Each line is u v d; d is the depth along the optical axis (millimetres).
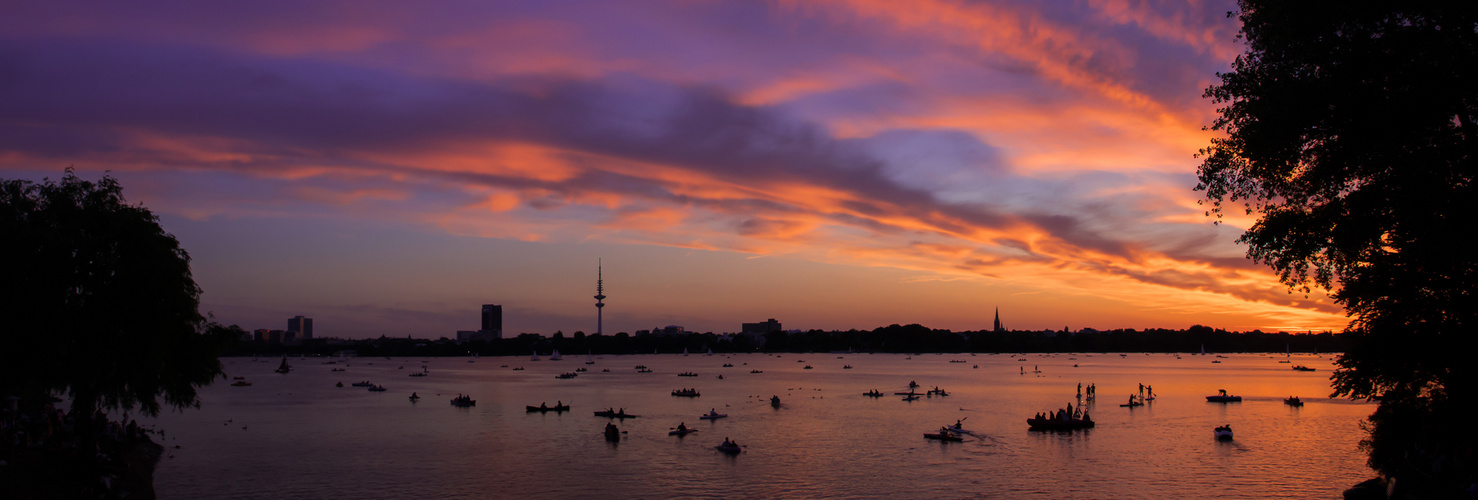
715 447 96062
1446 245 35281
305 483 73500
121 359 59344
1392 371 53938
